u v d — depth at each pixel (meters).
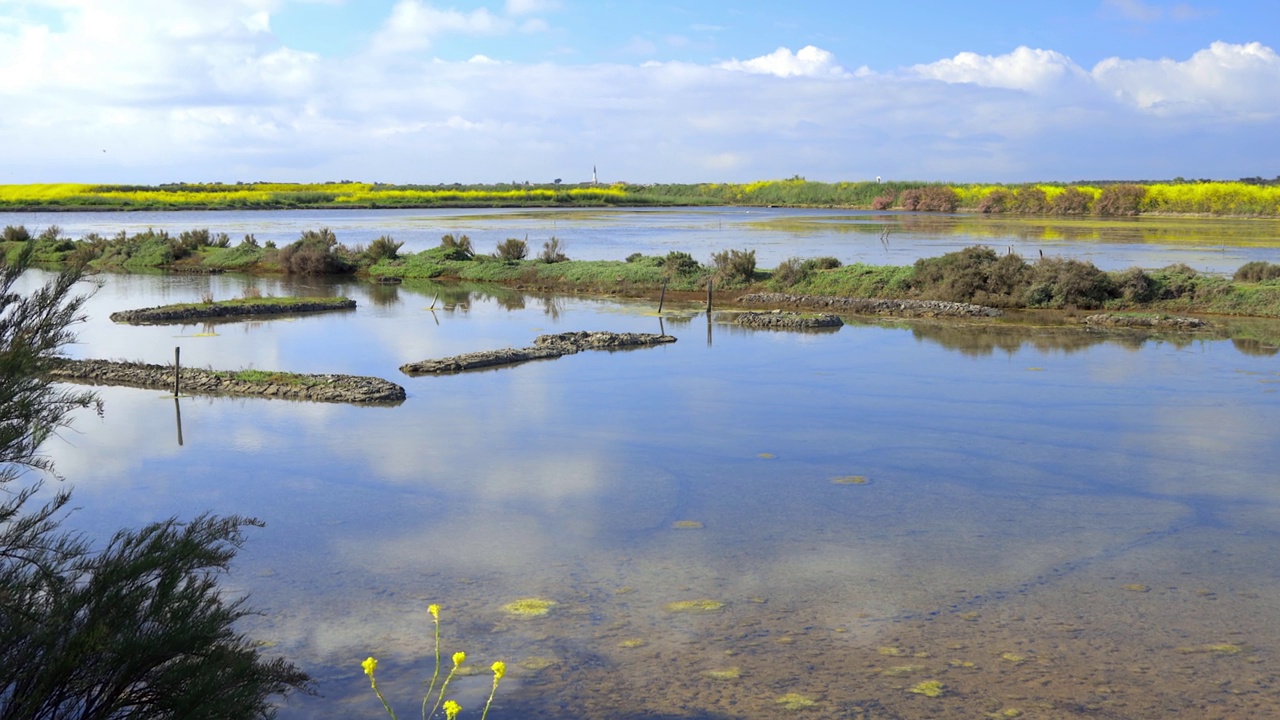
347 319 33.31
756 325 31.20
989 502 12.88
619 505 12.81
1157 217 108.31
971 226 85.62
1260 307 31.95
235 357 25.14
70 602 5.46
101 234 73.31
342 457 15.26
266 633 8.90
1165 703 7.50
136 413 18.55
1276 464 14.66
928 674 8.01
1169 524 11.95
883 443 16.06
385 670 8.16
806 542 11.34
